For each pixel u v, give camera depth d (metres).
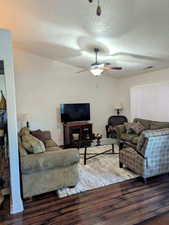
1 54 2.20
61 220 2.14
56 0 2.76
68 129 5.57
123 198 2.58
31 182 2.59
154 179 3.22
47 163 2.61
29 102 5.47
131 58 4.68
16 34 4.11
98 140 4.64
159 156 3.13
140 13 2.72
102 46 4.14
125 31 3.33
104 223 2.06
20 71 5.31
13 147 2.30
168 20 2.80
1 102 2.50
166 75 5.02
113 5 2.62
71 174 2.86
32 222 2.12
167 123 4.62
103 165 3.90
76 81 6.18
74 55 5.08
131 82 6.38
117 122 6.55
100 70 3.99
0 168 2.64
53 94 5.82
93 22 3.16
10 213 2.30
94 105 6.59
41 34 4.04
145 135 2.96
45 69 5.66
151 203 2.44
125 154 3.56
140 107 5.97
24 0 2.90
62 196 2.68
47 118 5.76
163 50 3.91
